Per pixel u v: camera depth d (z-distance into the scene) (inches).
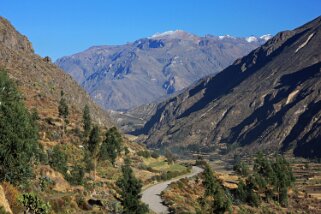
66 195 1999.3
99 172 3171.8
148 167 4311.0
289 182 4200.3
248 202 3757.4
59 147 2974.9
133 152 4950.8
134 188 2027.6
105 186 2701.8
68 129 3811.5
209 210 2834.6
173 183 3563.0
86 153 3125.0
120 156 4111.7
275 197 4173.2
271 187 4237.2
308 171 7190.0
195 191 3595.0
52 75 6200.8
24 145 1496.1
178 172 4360.2
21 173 1499.8
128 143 5403.5
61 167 2476.6
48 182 2068.2
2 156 1454.2
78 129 3841.0
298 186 5570.9
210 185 2999.5
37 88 4936.0
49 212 1529.3
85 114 3673.7
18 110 1521.9
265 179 4143.7
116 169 3454.7
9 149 1466.5
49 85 5526.6
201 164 6210.6
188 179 4057.6
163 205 2726.4
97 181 2783.0
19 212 1353.3
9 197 1366.9
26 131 1518.2
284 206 4082.2
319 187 5497.1
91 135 3164.4
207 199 3125.0
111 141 3513.8
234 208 3309.5
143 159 4869.6
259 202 3791.8
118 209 2143.2
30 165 1615.4
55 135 3427.7
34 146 1572.3
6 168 1461.6
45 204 1427.2
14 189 1421.0
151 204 2738.7
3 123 1473.9
